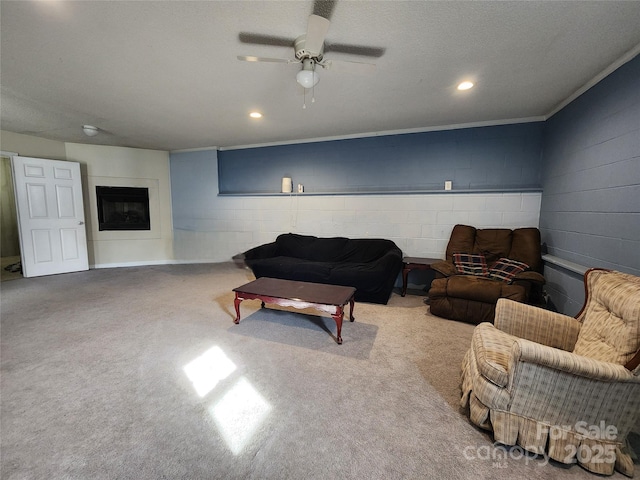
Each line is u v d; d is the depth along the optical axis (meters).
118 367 2.02
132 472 1.23
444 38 1.88
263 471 1.24
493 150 3.66
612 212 2.20
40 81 2.53
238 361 2.11
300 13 1.65
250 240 5.16
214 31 1.83
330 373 1.96
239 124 3.84
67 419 1.53
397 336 2.52
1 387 1.79
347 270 3.42
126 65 2.25
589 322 1.61
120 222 5.38
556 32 1.81
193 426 1.49
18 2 1.53
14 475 1.21
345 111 3.31
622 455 1.25
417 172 4.04
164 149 5.49
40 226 4.54
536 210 3.47
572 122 2.78
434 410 1.62
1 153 4.16
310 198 4.60
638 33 1.81
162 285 4.13
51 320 2.84
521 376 1.33
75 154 4.94
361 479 1.21
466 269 3.19
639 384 1.21
